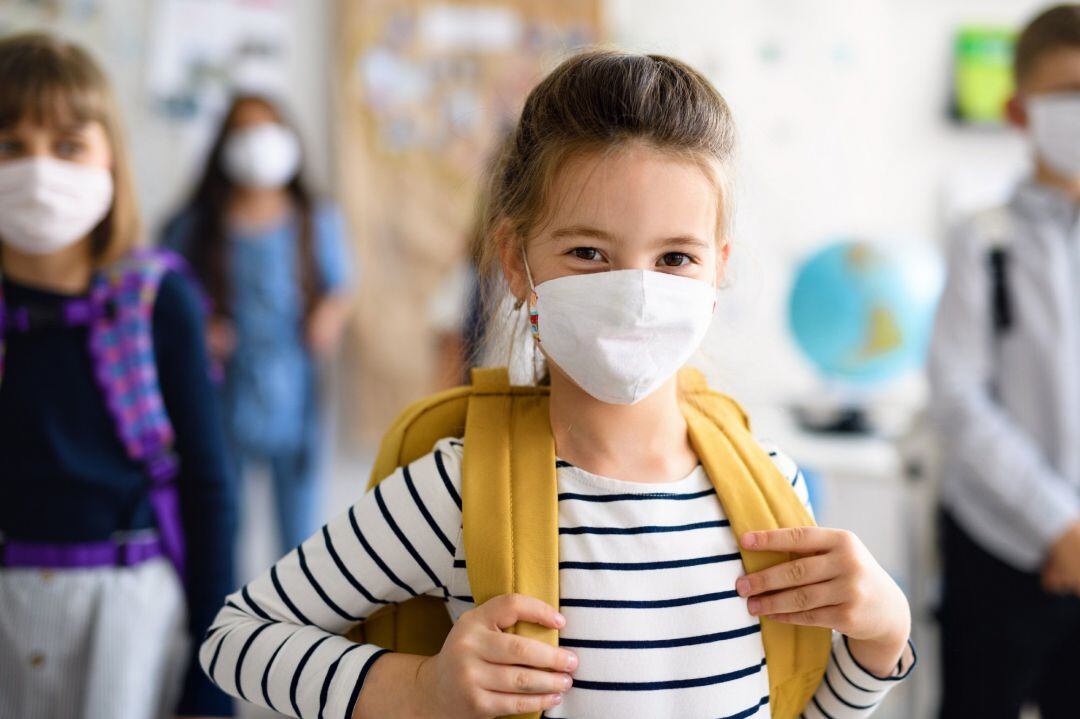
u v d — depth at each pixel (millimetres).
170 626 1110
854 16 2744
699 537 692
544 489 692
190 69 2768
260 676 674
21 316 1062
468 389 816
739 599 685
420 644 743
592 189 657
